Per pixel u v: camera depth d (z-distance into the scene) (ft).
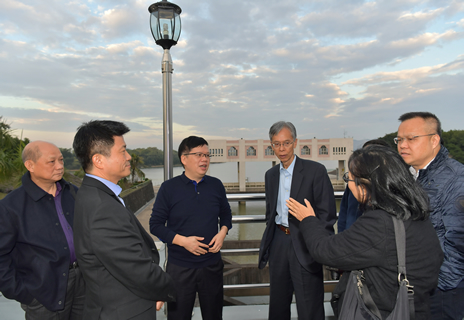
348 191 6.94
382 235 3.55
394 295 3.60
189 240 6.08
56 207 6.04
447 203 4.85
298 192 6.60
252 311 7.79
